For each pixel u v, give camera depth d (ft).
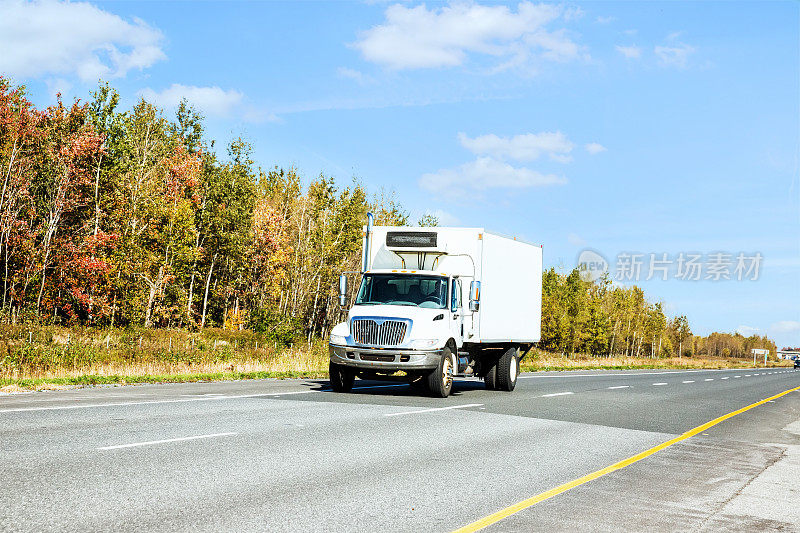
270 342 128.88
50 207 149.89
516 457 29.86
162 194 188.96
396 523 18.52
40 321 127.03
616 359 236.43
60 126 154.92
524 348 73.36
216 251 211.20
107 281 155.22
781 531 19.70
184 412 38.52
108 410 37.93
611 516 20.39
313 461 26.55
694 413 53.62
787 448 36.81
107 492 20.08
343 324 55.88
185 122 221.25
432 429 37.06
